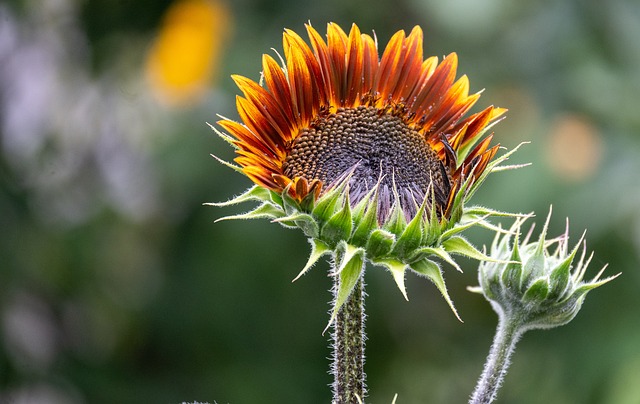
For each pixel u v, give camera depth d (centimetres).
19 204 923
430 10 887
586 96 873
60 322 976
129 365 989
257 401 941
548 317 504
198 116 909
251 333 958
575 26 890
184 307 952
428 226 441
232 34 912
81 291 972
